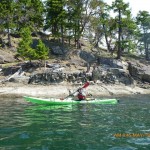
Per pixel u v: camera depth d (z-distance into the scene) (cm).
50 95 3219
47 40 5269
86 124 1369
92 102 2386
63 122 1428
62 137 1073
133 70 4578
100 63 4775
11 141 1004
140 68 4619
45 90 3378
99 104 2325
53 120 1493
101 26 5597
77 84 3731
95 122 1433
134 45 5428
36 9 5331
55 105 2212
